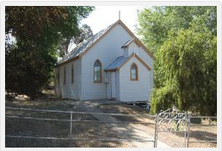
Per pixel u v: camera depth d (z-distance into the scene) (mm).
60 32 31219
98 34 30188
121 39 28203
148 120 17625
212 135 14297
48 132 12727
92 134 12789
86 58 26578
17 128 12992
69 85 30641
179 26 33219
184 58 14094
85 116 16875
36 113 16609
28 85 17594
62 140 11586
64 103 22500
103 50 27328
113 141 11797
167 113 13773
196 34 15086
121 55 28156
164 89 14953
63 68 33562
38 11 15789
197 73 14438
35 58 17531
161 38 34188
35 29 16172
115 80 25172
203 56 14469
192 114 15180
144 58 27781
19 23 15445
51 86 47031
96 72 27000
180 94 14359
